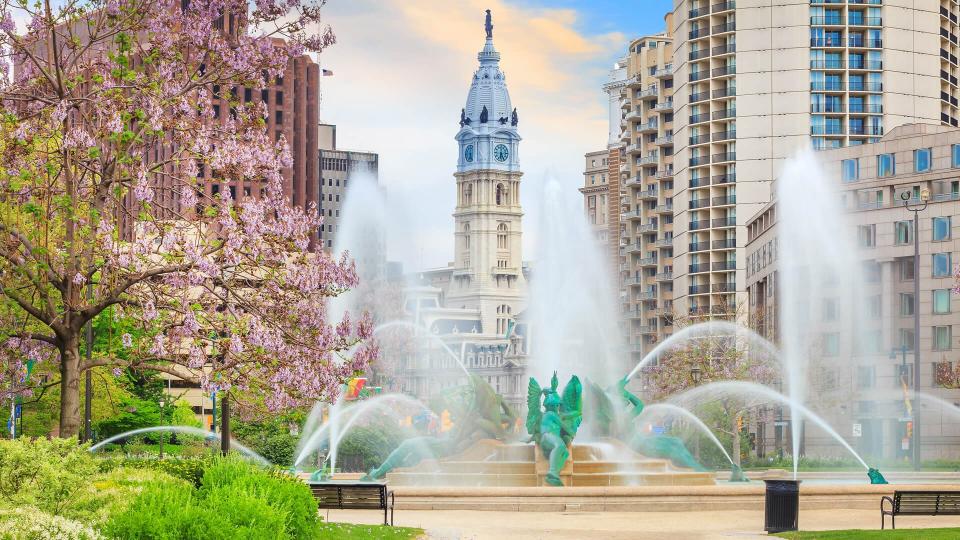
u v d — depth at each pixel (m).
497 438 65.00
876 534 41.31
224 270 45.12
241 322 44.62
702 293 199.38
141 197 42.84
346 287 46.97
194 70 47.00
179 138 45.06
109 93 44.03
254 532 28.97
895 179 136.38
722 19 197.75
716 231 198.75
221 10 47.59
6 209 45.72
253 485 33.75
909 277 135.25
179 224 49.28
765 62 191.75
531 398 62.34
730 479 75.88
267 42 47.91
